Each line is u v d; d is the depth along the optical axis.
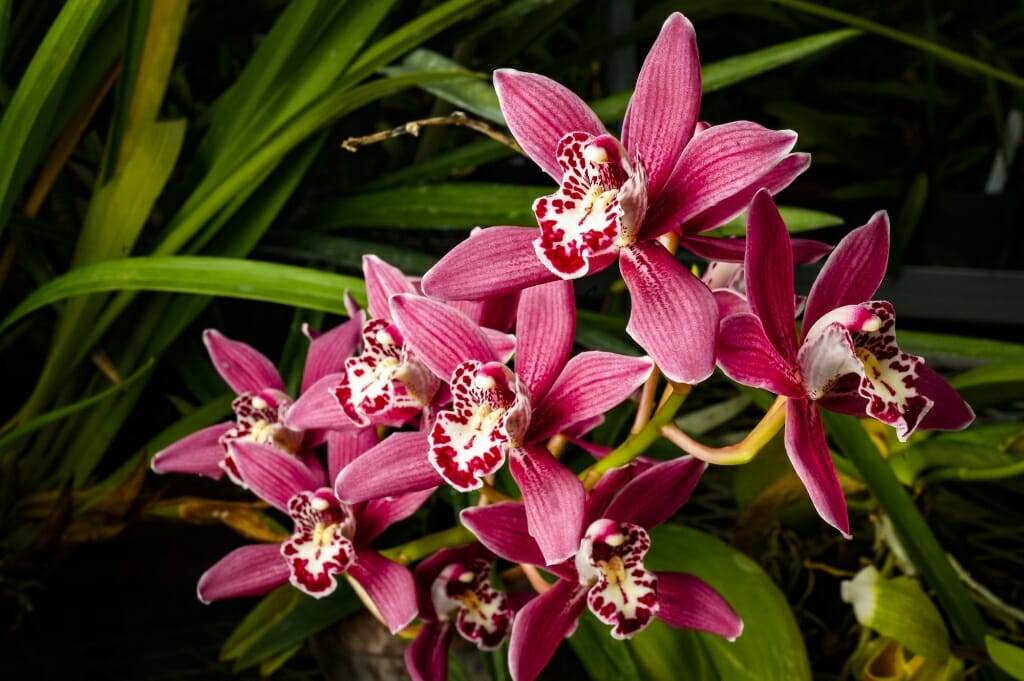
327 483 0.47
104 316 0.60
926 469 0.59
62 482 0.65
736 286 0.43
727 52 1.34
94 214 0.60
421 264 0.65
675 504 0.43
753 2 1.09
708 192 0.38
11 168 0.55
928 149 1.10
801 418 0.38
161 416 0.77
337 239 0.67
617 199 0.37
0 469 0.62
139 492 0.59
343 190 0.83
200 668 0.57
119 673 0.57
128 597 0.63
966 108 1.24
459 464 0.40
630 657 0.48
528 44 0.81
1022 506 0.65
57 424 0.67
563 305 0.40
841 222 0.59
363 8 0.60
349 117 0.78
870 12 1.24
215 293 0.52
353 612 0.52
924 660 0.51
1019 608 0.59
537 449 0.40
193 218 0.59
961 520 0.66
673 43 0.38
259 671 0.57
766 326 0.38
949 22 1.30
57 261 0.80
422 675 0.44
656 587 0.41
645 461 0.45
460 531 0.45
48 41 0.52
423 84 0.65
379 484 0.41
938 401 0.40
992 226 1.08
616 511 0.42
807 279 0.92
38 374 0.78
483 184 0.65
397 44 0.60
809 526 0.60
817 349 0.38
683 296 0.37
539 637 0.41
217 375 0.68
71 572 0.62
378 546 0.56
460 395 0.40
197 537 0.65
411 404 0.42
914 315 1.06
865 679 0.52
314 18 0.60
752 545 0.58
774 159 0.37
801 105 1.11
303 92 0.61
